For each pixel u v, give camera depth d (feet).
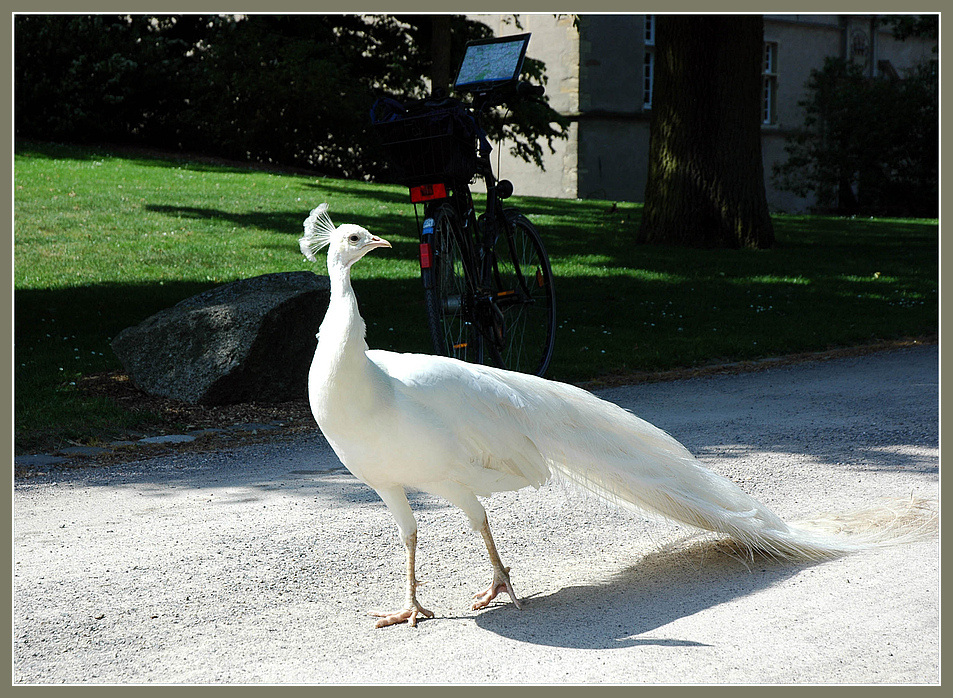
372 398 12.06
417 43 96.73
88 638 12.10
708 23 57.82
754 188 59.41
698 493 14.28
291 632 12.38
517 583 14.19
